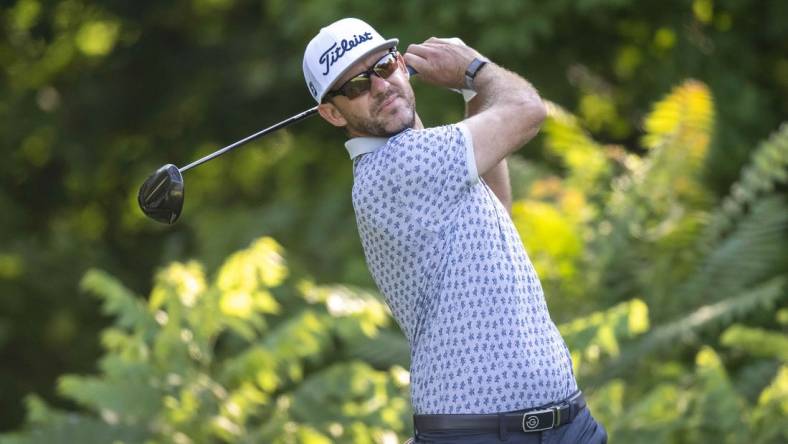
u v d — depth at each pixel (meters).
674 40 28.97
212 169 39.41
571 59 29.78
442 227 9.59
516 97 10.05
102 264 40.31
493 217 9.73
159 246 42.72
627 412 18.52
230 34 38.41
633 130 32.16
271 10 31.22
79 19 41.28
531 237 21.69
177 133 39.97
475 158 9.66
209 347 19.75
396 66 10.03
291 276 26.14
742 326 21.91
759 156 22.55
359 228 10.03
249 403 19.25
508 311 9.48
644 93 30.20
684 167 22.69
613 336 17.61
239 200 38.81
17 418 38.34
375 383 18.67
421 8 27.70
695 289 21.78
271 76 33.22
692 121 22.70
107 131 40.12
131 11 39.75
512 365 9.39
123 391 18.58
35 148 42.25
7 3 40.69
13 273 38.78
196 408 18.78
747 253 21.80
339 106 10.04
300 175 34.53
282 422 18.28
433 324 9.58
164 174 10.70
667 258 22.12
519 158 23.86
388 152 9.73
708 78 28.55
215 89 38.31
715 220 22.59
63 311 38.91
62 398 38.41
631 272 22.03
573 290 21.86
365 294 19.88
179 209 10.77
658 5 29.02
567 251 21.73
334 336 24.12
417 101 27.52
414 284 9.71
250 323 24.53
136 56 40.00
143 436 18.72
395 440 18.19
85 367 38.69
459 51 10.46
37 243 40.31
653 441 17.73
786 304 23.25
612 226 22.27
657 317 21.78
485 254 9.55
